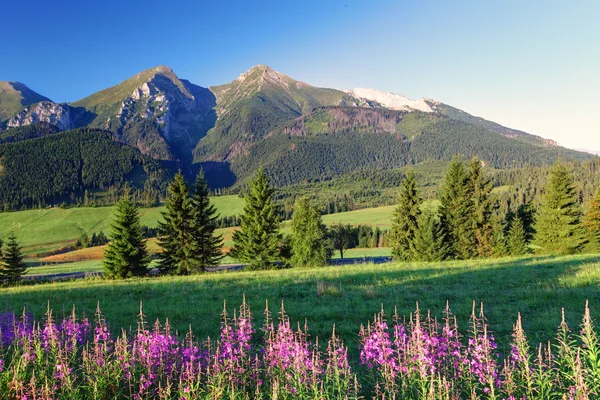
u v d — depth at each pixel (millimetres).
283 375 6297
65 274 75875
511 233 51344
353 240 130000
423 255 42125
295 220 50656
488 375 5695
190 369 5938
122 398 6152
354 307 14469
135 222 45969
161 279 30062
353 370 7766
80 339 8133
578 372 4945
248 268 46625
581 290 15008
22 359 6223
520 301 14148
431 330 7215
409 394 5914
